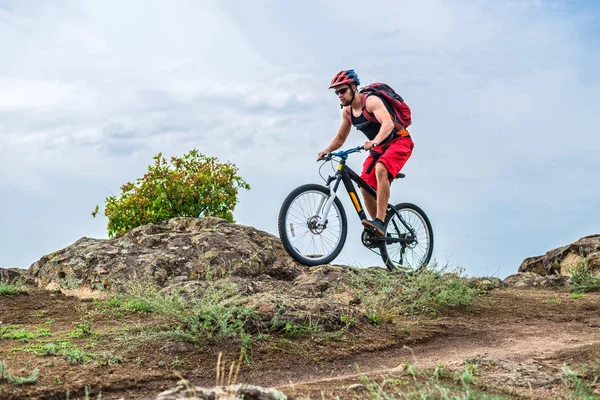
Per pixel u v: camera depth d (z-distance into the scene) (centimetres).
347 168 723
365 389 361
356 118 727
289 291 672
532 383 400
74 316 616
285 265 798
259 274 766
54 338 509
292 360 474
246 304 540
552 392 381
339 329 542
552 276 958
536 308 734
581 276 928
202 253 757
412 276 757
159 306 543
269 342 497
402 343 547
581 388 384
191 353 466
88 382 400
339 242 722
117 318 595
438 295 710
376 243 733
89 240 845
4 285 748
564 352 493
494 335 597
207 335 490
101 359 444
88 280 726
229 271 714
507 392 375
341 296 666
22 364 425
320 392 353
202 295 607
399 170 731
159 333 487
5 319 610
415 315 665
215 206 1112
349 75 711
